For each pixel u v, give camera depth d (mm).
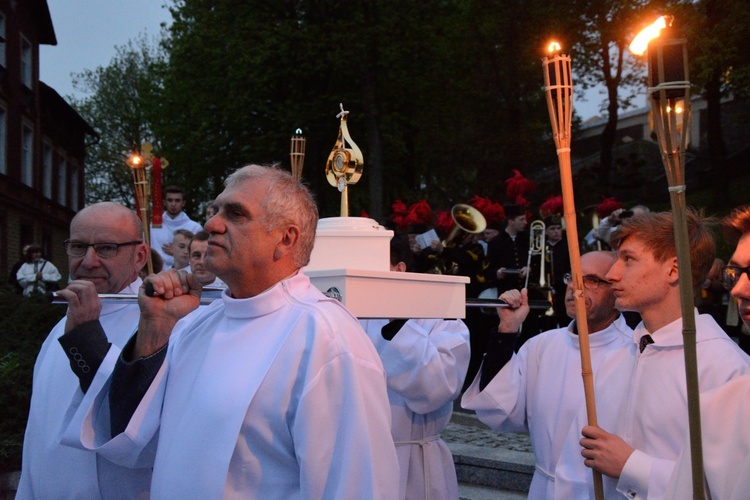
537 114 23766
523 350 3244
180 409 2080
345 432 1889
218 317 2203
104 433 2293
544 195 23156
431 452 3486
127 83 37906
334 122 22516
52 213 30125
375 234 2574
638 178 23750
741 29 17094
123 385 2203
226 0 22766
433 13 23578
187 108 23719
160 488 1991
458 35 23469
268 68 21359
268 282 2105
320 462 1872
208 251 2059
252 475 1934
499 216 8984
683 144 1614
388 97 23641
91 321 2393
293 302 2066
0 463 5395
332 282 2352
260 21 22391
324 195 23531
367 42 21297
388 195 25688
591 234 8758
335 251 2576
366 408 1929
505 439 6105
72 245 2887
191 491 1920
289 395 1934
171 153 24109
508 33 22594
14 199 25203
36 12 27297
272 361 1961
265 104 22141
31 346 7281
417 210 8922
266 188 2070
